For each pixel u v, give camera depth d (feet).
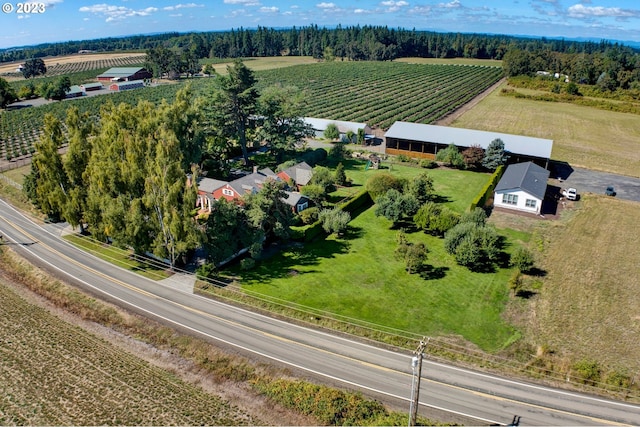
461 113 416.26
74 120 190.49
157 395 107.24
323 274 158.81
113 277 160.35
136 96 504.84
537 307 141.08
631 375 114.11
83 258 175.01
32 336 128.57
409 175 257.34
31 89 552.00
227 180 248.93
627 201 220.84
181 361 119.34
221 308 141.69
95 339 127.85
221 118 262.26
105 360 119.03
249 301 143.95
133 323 133.80
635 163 279.28
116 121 197.88
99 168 161.79
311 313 137.28
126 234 161.17
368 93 522.88
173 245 159.53
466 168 268.00
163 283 156.35
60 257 175.42
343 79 622.13
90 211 173.78
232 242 160.86
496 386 111.04
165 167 152.15
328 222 185.47
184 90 238.07
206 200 215.92
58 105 463.42
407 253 157.58
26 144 333.83
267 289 150.00
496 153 251.80
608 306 141.79
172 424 98.89
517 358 119.75
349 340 127.13
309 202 211.41
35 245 185.88
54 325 134.21
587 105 447.83
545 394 108.78
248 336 128.16
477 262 165.27
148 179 154.71
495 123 377.50
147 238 163.32
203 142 240.73
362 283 153.28
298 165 238.68
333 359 119.65
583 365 114.32
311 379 112.47
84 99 495.00
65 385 109.91
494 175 236.43
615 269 161.99
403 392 108.78
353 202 210.38
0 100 465.06
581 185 242.58
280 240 184.34
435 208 187.21
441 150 273.54
